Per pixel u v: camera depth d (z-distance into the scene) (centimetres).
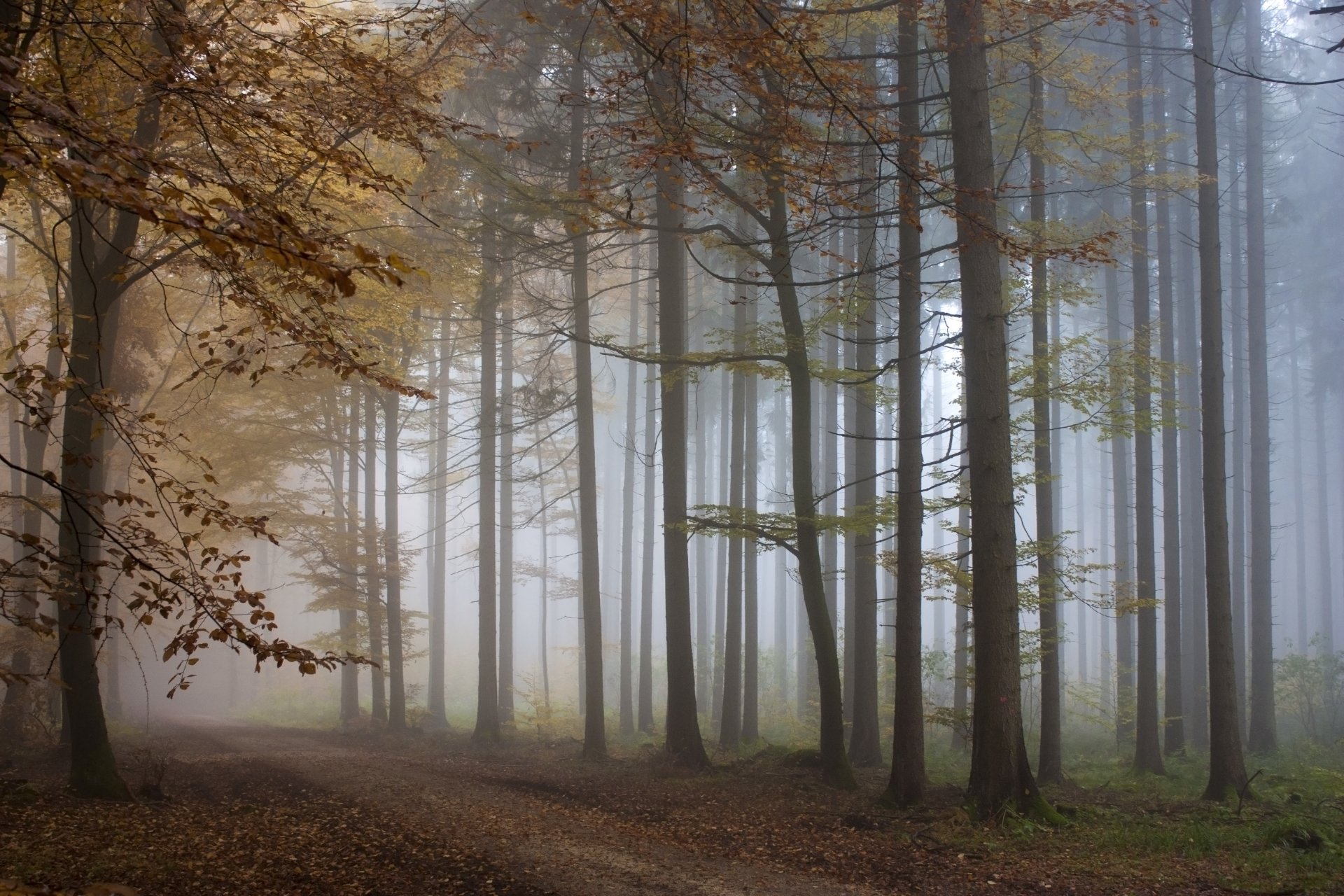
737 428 2083
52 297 1438
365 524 2359
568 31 1419
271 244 393
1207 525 1381
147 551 594
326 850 901
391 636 2294
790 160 959
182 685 568
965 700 1961
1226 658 1344
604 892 802
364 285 1278
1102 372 1513
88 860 788
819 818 1152
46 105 411
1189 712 2361
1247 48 2331
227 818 1029
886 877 880
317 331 629
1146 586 1723
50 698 1592
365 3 1080
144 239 1243
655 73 1126
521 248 1603
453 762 1681
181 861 821
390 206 1326
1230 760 1324
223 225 418
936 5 1133
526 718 2262
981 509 1156
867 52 1562
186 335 645
